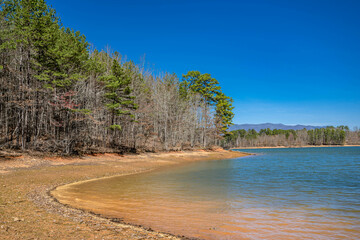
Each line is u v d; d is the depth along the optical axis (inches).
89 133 1624.0
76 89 1406.3
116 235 307.4
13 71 1086.4
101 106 1600.6
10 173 818.2
